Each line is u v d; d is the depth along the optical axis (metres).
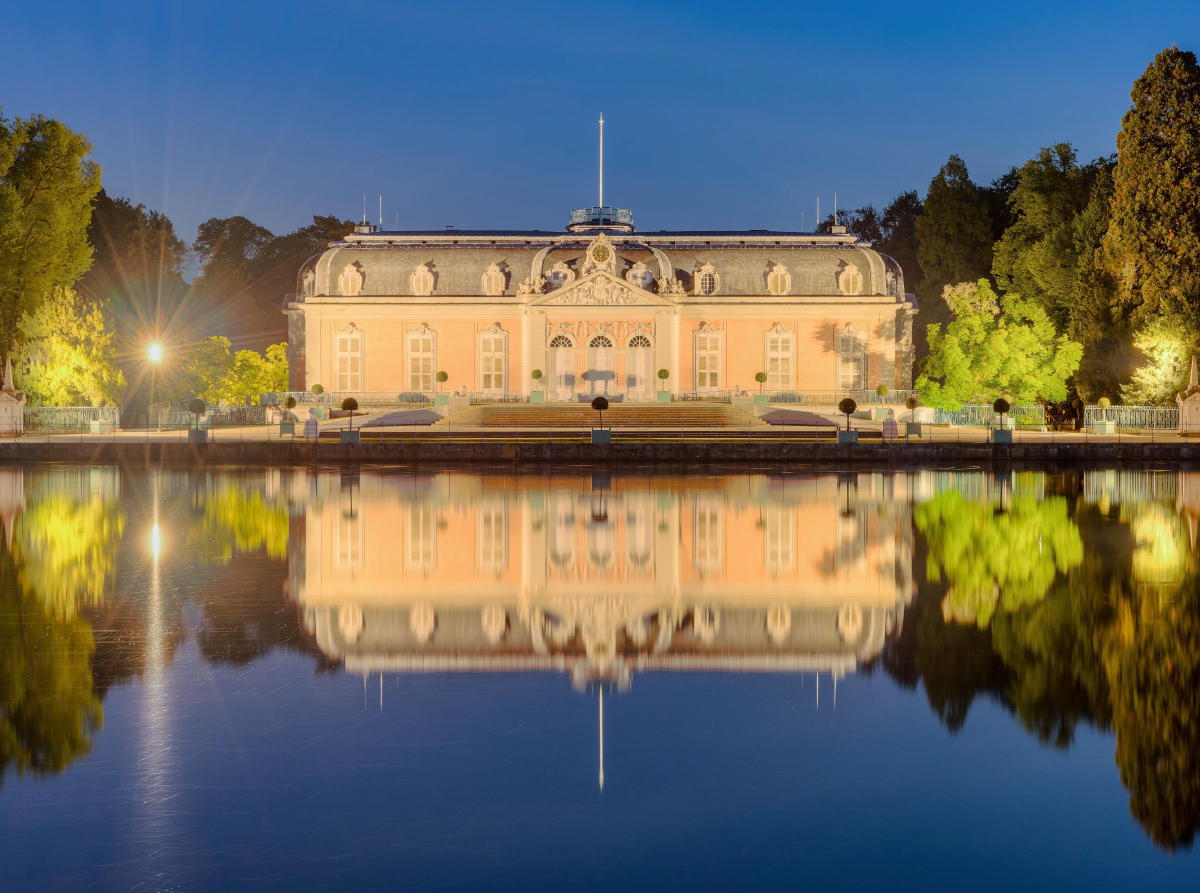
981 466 43.28
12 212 61.66
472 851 8.68
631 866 8.48
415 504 29.39
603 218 75.88
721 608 16.50
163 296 93.44
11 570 19.66
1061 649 14.13
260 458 45.38
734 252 70.69
